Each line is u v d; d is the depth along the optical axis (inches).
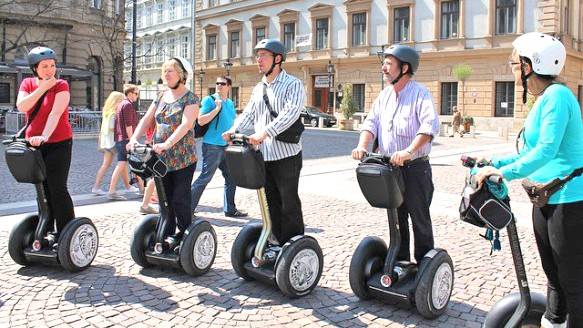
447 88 1346.0
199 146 725.9
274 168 179.3
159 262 196.4
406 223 170.1
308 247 177.5
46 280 191.2
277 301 174.4
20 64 983.0
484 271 207.2
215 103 276.1
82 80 1212.5
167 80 195.6
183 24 2095.2
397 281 162.7
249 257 184.9
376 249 170.7
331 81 1521.9
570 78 1284.4
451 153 717.9
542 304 126.1
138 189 376.5
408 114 161.8
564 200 114.3
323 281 194.2
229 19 1835.6
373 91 1460.4
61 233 194.7
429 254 161.5
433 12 1332.4
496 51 1237.1
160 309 167.0
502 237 259.0
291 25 1654.8
